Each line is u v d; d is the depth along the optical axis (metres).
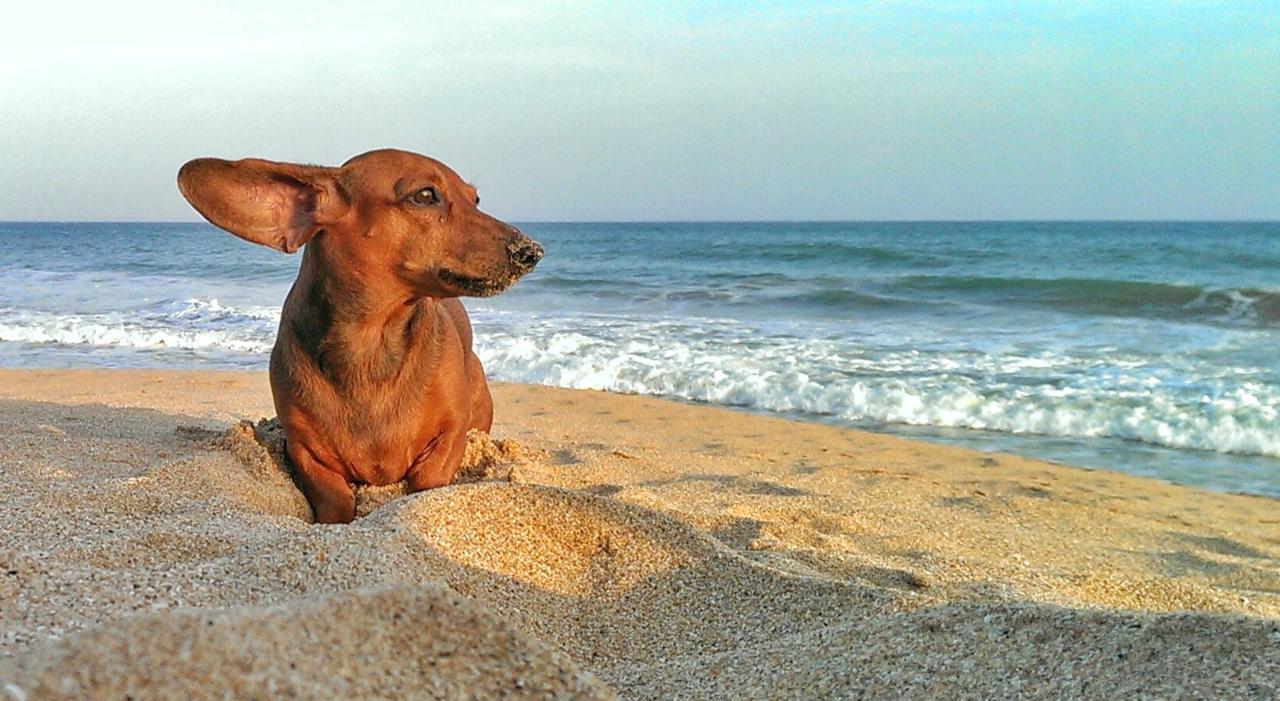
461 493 0.84
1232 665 0.51
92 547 0.72
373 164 0.96
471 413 1.30
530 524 0.82
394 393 1.03
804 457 1.52
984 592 0.83
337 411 1.02
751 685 0.59
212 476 0.99
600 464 1.36
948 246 7.73
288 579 0.64
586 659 0.67
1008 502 1.28
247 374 2.30
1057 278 4.15
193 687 0.36
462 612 0.45
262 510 0.96
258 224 0.95
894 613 0.68
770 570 0.77
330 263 0.98
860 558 0.91
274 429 1.16
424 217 0.96
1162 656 0.53
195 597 0.58
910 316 3.40
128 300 4.31
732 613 0.72
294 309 1.03
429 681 0.41
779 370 2.29
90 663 0.36
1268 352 2.45
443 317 1.10
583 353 2.55
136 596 0.56
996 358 2.43
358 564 0.67
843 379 2.17
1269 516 1.26
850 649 0.61
